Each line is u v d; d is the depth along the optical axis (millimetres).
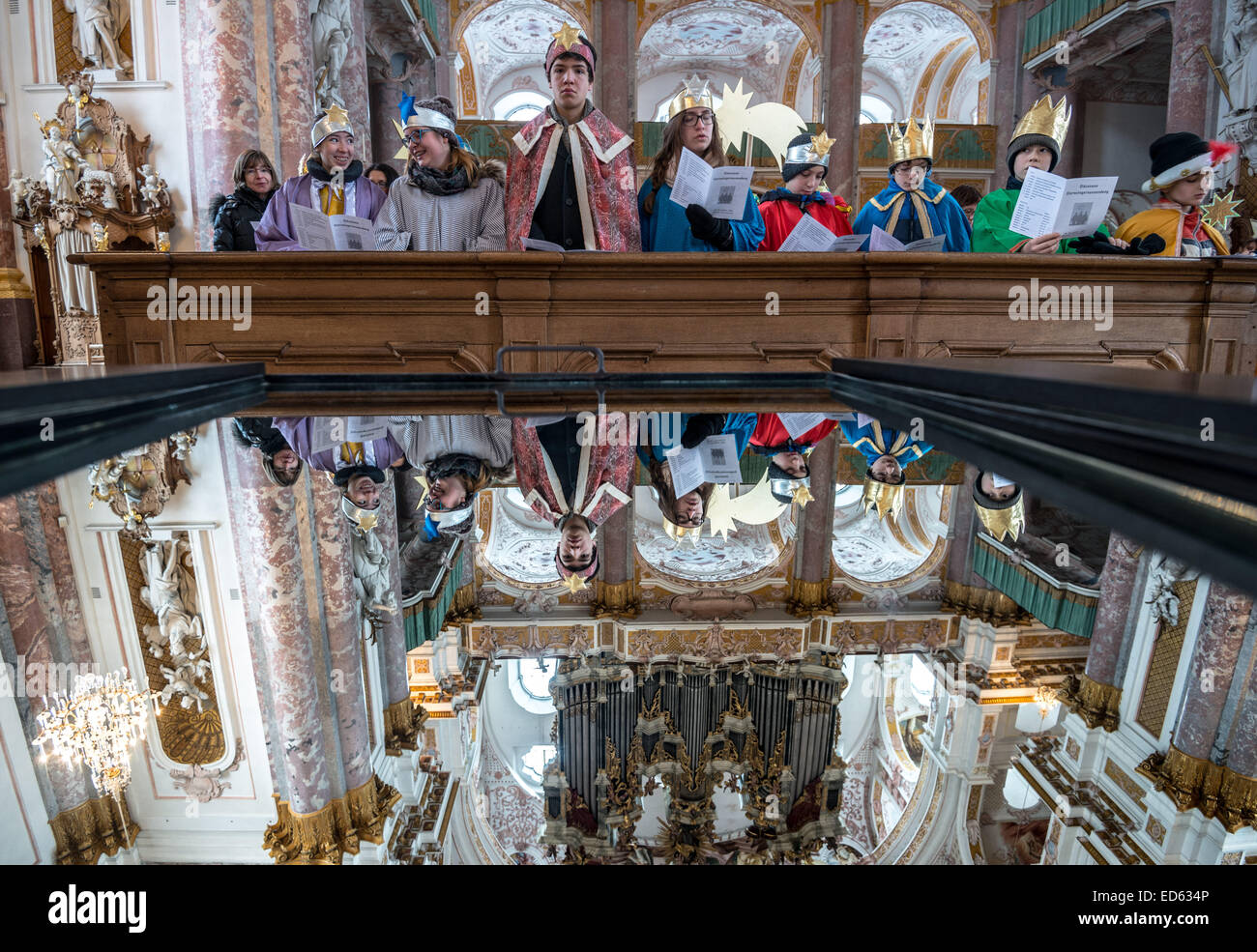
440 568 11109
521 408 3459
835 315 3963
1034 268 3914
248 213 5484
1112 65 14562
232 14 5887
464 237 5117
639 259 3756
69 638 6648
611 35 14016
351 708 7277
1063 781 10188
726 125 6258
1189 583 8594
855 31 13953
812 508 14898
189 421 1903
